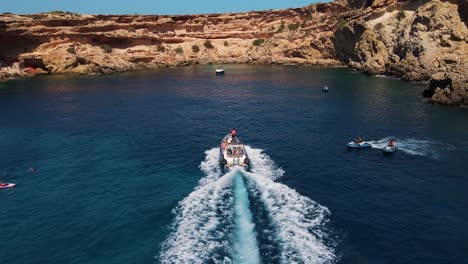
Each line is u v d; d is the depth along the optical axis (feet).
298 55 536.42
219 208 98.27
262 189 109.09
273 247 80.12
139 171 128.06
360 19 429.79
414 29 346.13
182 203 101.91
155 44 552.00
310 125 185.78
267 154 142.92
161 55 538.88
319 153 142.61
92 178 122.83
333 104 235.81
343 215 94.17
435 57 313.73
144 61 522.88
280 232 85.92
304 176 120.16
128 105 249.34
